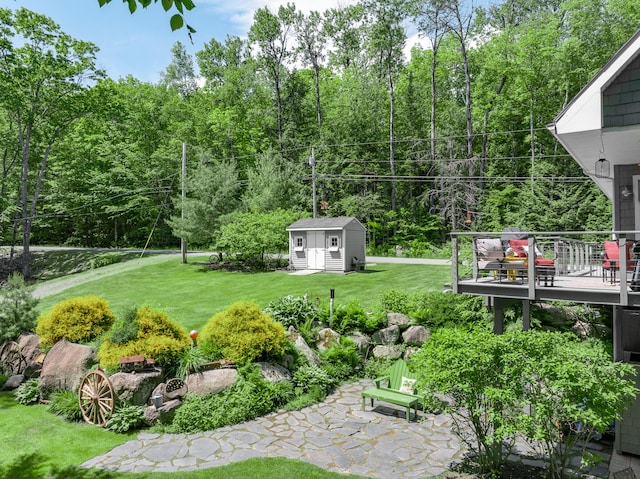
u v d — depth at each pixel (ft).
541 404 19.54
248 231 88.17
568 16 111.96
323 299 57.93
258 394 32.58
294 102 150.82
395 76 149.18
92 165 150.71
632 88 26.18
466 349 22.08
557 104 114.93
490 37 129.70
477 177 118.01
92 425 30.73
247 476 23.09
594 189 82.99
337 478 22.85
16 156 130.52
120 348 33.14
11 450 26.91
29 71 106.22
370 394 32.35
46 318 40.88
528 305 28.32
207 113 164.14
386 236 132.16
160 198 153.07
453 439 27.71
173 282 79.87
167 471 23.77
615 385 20.10
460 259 47.37
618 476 21.44
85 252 135.33
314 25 148.46
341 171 135.85
